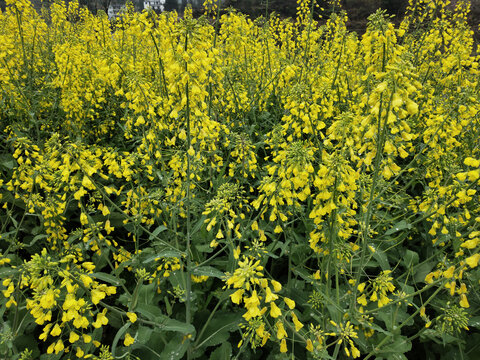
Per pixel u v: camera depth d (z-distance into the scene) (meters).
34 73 6.34
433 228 2.80
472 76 4.81
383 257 3.01
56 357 2.50
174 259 2.78
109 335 3.07
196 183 3.30
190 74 2.30
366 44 2.41
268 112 5.65
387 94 1.97
